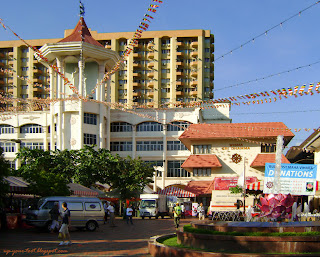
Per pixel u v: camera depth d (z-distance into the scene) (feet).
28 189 106.32
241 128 173.99
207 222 64.34
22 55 338.75
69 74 219.82
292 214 81.87
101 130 222.48
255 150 171.42
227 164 172.76
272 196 72.33
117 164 167.43
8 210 116.78
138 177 170.50
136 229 104.01
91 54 210.38
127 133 245.24
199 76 323.98
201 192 164.55
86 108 216.54
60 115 214.90
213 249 53.21
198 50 326.03
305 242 50.31
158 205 159.94
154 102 313.73
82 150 163.32
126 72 328.49
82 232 92.73
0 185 77.15
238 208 114.11
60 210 90.02
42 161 151.84
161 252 55.26
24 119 244.01
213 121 271.28
